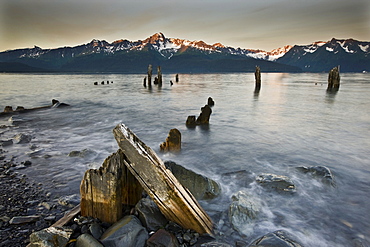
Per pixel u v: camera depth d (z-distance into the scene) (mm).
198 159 9430
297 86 57656
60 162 8602
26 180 7039
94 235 4227
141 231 4281
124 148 4664
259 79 48250
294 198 6137
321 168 7578
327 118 18281
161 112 21172
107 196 4574
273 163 8961
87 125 15539
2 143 10633
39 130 13914
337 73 43719
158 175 4449
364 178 7586
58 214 5203
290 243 4023
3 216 5023
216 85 62000
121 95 35906
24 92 39406
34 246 3748
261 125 15930
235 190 6594
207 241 4375
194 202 4855
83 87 52250
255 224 4980
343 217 5363
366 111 21453
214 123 16609
